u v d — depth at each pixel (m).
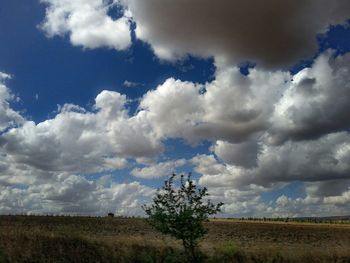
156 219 28.64
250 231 78.69
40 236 37.78
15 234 38.00
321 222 148.00
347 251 41.03
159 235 55.22
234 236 66.62
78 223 67.56
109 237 45.00
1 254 31.83
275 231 81.19
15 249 33.28
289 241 63.03
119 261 33.56
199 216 28.55
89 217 80.94
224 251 36.47
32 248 34.22
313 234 77.50
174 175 29.11
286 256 37.72
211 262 34.16
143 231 62.28
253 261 35.78
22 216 70.25
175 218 28.31
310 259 37.75
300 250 40.53
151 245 37.06
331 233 81.25
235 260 35.16
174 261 31.19
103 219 80.12
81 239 37.47
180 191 28.89
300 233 79.00
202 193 28.88
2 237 36.50
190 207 28.62
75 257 33.91
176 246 37.41
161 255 34.47
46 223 62.72
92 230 58.81
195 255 30.78
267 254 37.44
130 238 41.16
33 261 32.12
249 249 40.03
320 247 51.38
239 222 108.75
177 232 28.64
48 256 33.41
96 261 33.56
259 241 59.84
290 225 103.69
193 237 28.88
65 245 35.97
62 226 59.31
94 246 36.25
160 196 28.95
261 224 101.19
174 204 28.86
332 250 41.59
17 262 31.45
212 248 38.69
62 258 33.31
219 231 75.38
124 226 69.00
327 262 37.09
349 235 77.25
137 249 35.78
